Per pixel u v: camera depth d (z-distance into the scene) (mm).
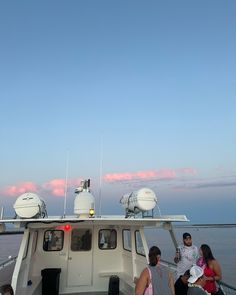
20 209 6066
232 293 5609
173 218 6438
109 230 8672
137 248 7617
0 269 7207
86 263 8375
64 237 8406
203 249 6098
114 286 7742
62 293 8102
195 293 4805
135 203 6629
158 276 4676
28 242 7129
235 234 149250
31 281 7441
